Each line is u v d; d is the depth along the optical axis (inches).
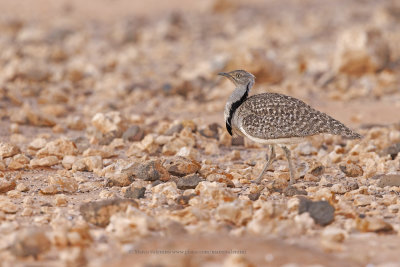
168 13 2320.4
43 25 2154.3
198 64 1471.5
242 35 1958.7
